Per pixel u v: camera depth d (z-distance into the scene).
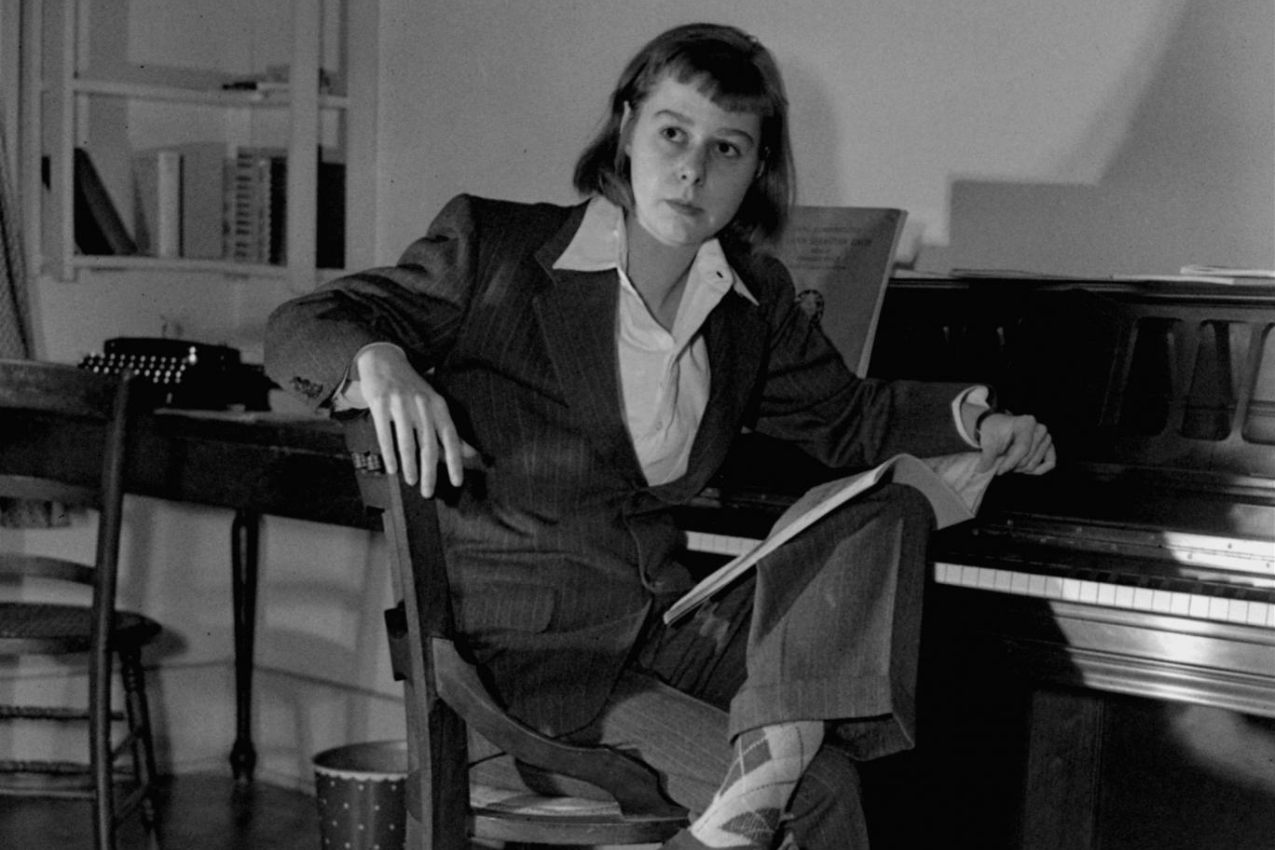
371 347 1.85
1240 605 1.98
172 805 3.80
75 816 3.66
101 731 2.88
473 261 2.02
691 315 2.06
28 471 3.29
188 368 3.49
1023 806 2.44
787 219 2.25
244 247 3.88
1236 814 2.27
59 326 3.88
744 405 2.15
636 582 2.04
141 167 3.92
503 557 2.00
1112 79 2.82
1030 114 2.91
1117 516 2.29
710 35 2.05
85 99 3.92
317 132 3.76
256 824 3.67
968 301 2.47
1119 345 2.33
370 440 1.85
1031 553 2.25
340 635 3.96
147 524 4.02
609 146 2.12
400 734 3.84
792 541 1.91
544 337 2.01
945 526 2.08
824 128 3.16
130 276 3.99
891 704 1.80
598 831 1.93
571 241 2.05
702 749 1.93
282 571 4.07
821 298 2.62
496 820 1.94
